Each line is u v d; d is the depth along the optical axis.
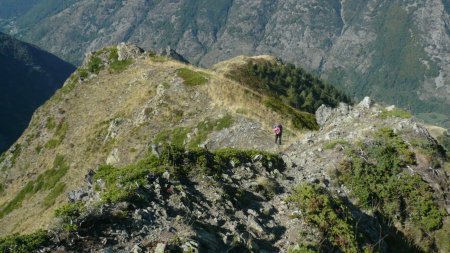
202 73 56.56
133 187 14.45
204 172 18.09
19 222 55.31
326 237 15.63
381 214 20.28
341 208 17.80
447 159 23.81
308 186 18.48
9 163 66.75
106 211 12.93
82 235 11.91
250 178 19.66
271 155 22.31
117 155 49.28
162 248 11.73
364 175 21.27
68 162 58.97
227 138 38.78
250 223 15.48
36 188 59.38
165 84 54.94
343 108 29.50
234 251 13.56
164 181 16.16
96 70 71.69
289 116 44.34
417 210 20.73
